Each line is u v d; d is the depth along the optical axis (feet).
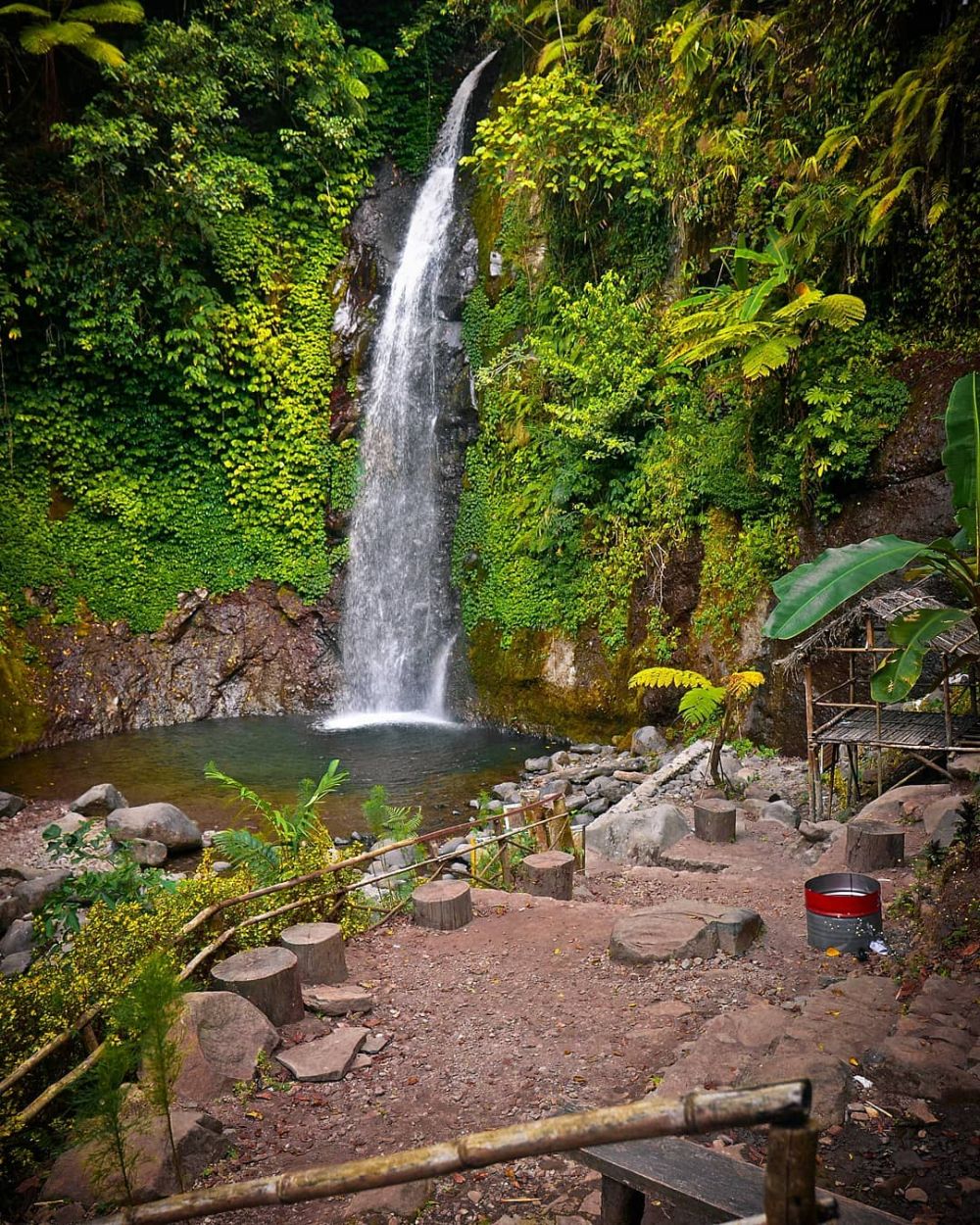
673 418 46.80
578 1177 10.68
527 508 53.47
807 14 40.32
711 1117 5.36
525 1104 12.30
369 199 63.82
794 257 39.65
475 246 58.90
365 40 65.21
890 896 19.56
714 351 40.47
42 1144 11.71
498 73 62.13
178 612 59.00
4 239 50.78
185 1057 12.75
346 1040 14.03
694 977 16.20
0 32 50.98
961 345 37.24
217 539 59.98
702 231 46.09
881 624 35.86
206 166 54.29
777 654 40.68
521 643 53.31
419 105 65.57
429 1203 10.48
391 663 60.49
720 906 18.61
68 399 55.16
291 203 60.80
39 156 53.62
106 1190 10.34
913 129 36.17
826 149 37.55
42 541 54.75
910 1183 9.69
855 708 33.14
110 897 17.71
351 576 61.77
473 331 58.18
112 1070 9.86
